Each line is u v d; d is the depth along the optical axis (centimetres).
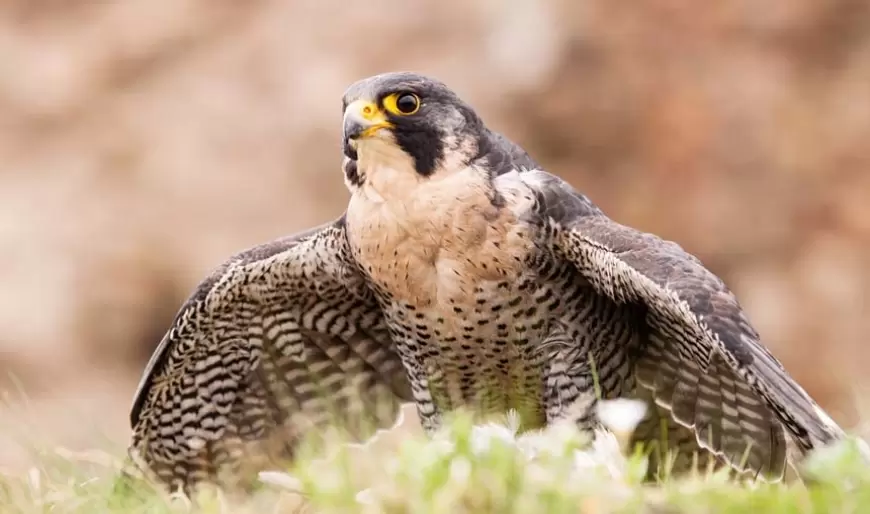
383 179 707
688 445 744
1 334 1736
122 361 1755
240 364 786
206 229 1811
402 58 1892
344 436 793
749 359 592
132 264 1789
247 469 801
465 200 698
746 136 1800
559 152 1841
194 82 1923
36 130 1939
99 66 1972
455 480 532
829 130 1800
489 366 725
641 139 1819
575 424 716
